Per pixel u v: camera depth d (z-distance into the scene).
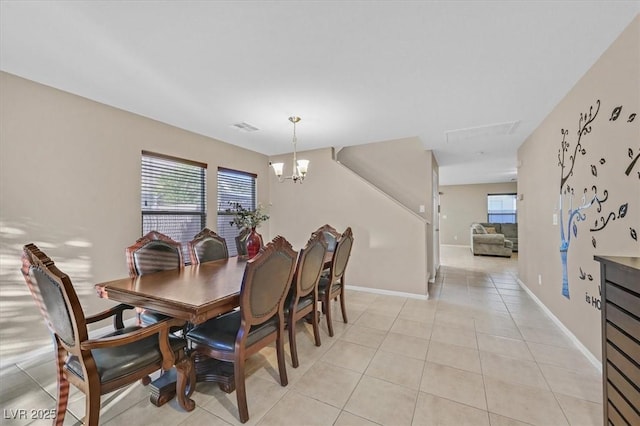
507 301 3.81
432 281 4.80
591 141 2.19
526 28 1.72
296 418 1.66
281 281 1.92
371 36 1.80
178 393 1.69
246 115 3.16
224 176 4.35
